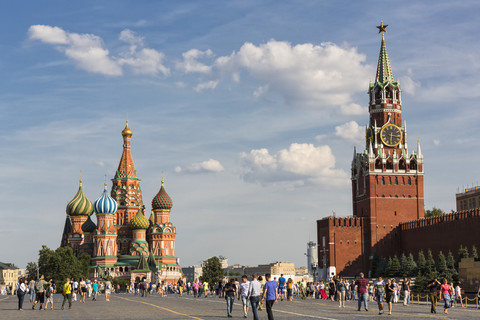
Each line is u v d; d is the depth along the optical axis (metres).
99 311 62.06
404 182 193.25
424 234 176.50
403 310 64.31
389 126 194.50
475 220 153.75
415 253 181.00
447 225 165.62
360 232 191.25
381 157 193.00
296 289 121.75
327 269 190.38
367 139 198.12
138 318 49.84
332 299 89.50
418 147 195.88
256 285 43.06
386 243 189.75
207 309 64.19
